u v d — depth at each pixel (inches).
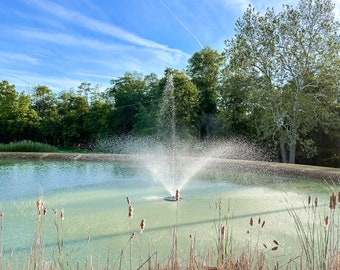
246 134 728.3
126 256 121.7
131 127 1037.8
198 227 161.0
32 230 156.3
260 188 283.9
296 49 532.1
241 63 577.0
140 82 1080.8
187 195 251.3
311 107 517.3
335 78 511.5
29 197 242.4
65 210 199.8
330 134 595.2
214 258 112.6
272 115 554.6
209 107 861.8
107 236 147.5
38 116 1238.9
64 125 1167.0
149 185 302.0
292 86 560.1
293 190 274.1
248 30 563.8
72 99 1201.4
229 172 405.4
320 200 226.7
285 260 112.0
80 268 108.7
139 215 187.0
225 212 193.5
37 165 466.6
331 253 78.8
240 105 654.5
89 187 289.0
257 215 185.0
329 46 517.0
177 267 76.0
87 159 528.4
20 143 667.4
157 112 818.2
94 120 1128.2
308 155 555.2
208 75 930.1
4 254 124.3
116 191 268.8
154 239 142.6
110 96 1268.5
